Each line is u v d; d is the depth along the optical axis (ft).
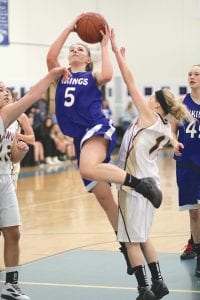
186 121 22.43
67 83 19.11
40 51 62.75
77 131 19.01
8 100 20.36
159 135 18.39
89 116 18.76
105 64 18.80
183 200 22.77
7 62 59.52
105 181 17.90
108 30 18.99
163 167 56.59
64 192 42.60
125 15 71.87
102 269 23.04
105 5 69.41
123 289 20.49
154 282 18.58
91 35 19.06
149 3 72.74
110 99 70.90
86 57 19.70
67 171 54.54
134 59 72.79
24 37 61.11
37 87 17.70
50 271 22.89
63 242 27.61
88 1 67.46
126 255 19.11
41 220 32.78
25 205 37.58
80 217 33.53
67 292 20.27
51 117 59.98
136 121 18.76
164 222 31.53
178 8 72.90
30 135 24.29
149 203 18.31
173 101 18.85
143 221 18.22
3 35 58.90
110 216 19.69
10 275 19.49
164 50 73.31
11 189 19.54
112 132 18.52
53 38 63.87
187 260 24.04
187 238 27.84
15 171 24.39
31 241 27.91
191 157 22.54
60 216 33.88
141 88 73.15
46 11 63.05
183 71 73.41
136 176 18.25
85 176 17.90
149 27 72.90
